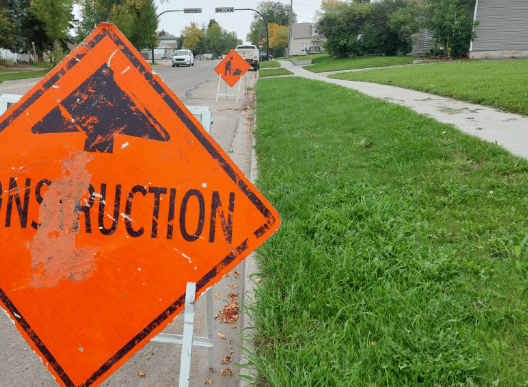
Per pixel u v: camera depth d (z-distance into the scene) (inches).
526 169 209.2
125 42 71.5
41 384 95.0
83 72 71.7
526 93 409.1
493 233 146.9
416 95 484.1
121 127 72.5
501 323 100.7
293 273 125.6
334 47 1469.0
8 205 72.2
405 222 156.6
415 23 1269.7
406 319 102.0
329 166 234.2
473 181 196.2
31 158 72.0
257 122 384.2
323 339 96.7
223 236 73.7
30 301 72.2
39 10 1045.8
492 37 1060.5
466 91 452.4
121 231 72.9
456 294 111.7
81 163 72.2
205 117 83.1
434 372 85.5
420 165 225.8
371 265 125.8
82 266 72.4
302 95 546.6
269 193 191.0
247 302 116.8
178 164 73.0
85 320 72.6
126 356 73.1
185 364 69.2
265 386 88.9
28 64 1545.3
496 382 81.9
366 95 485.4
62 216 72.1
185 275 73.7
